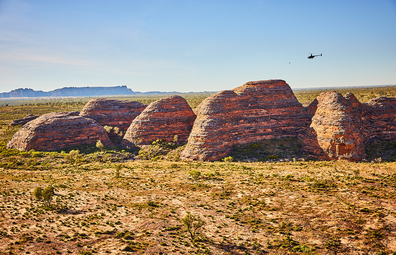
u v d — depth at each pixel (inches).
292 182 2065.7
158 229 1453.0
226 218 1562.5
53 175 2509.8
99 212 1673.2
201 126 3302.2
